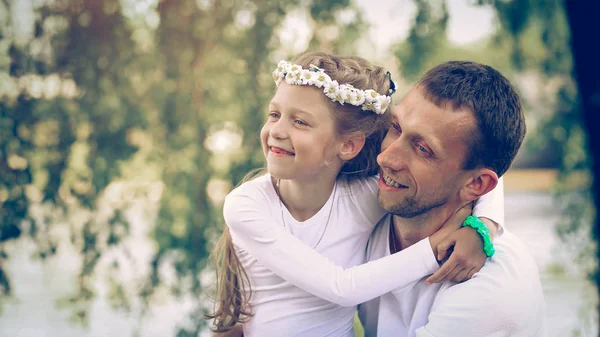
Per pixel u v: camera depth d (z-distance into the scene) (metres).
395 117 1.60
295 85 1.65
